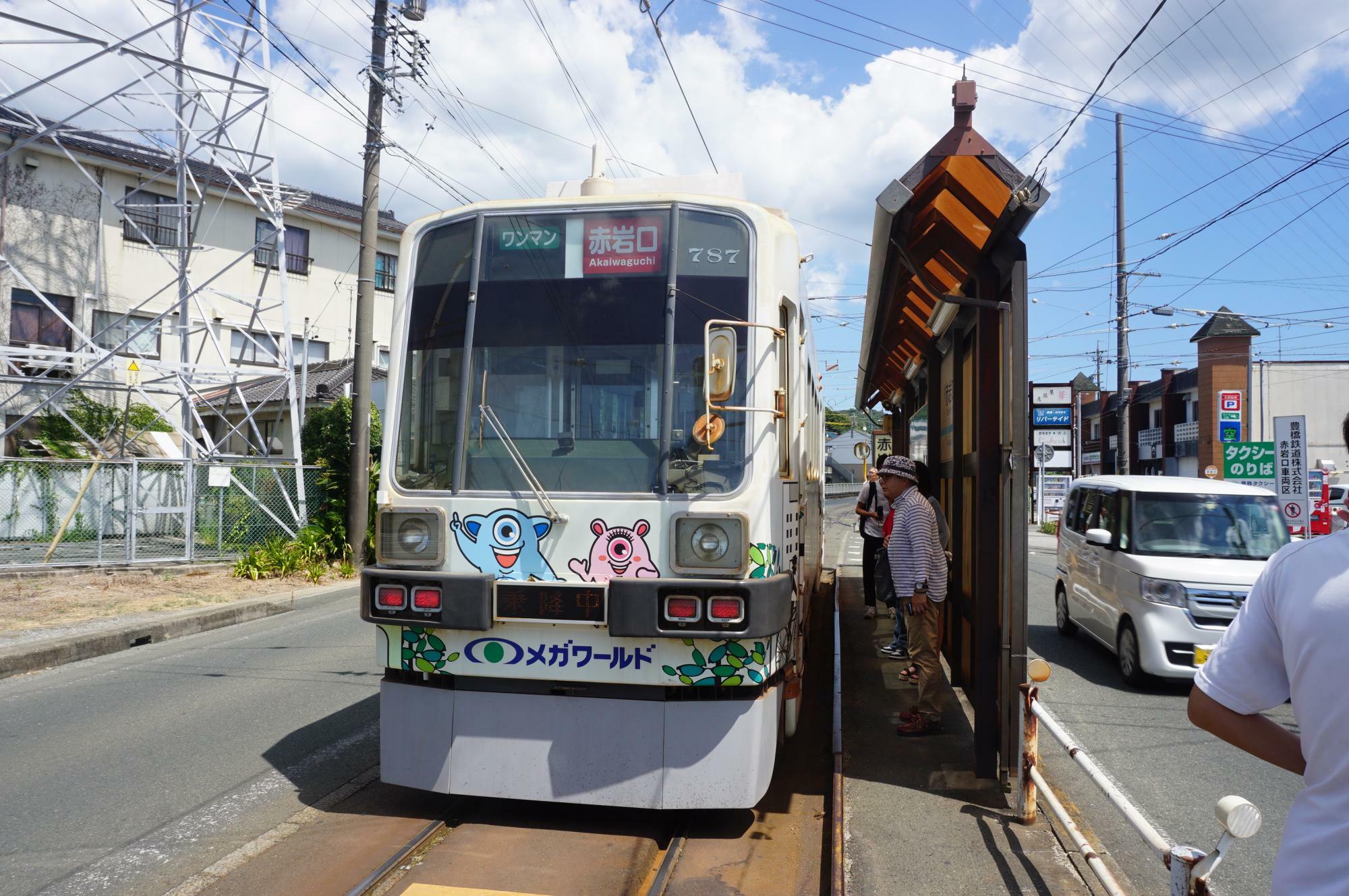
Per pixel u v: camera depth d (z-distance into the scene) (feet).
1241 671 5.94
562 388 15.61
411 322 16.56
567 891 13.44
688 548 14.61
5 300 69.05
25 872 14.37
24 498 48.52
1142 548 28.91
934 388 32.04
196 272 81.76
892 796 17.69
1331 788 5.32
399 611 15.28
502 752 15.06
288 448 79.25
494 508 15.26
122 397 73.10
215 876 14.11
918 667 21.43
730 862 14.84
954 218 18.33
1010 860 14.78
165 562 48.60
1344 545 5.54
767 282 15.64
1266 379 116.67
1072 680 29.09
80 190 73.72
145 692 26.30
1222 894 14.49
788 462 16.75
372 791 18.04
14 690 26.66
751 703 14.70
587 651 14.79
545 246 16.17
